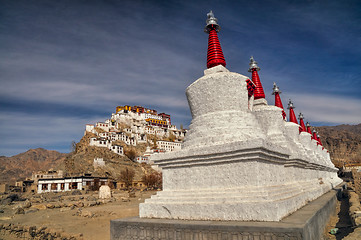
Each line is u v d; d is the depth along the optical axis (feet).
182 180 37.83
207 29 46.09
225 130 37.99
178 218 34.63
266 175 34.40
